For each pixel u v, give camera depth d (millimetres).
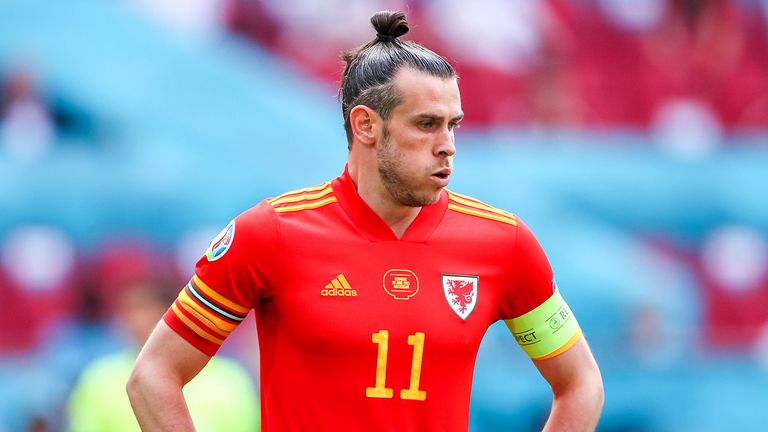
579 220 33688
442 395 10719
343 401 10523
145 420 10719
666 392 28531
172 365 10805
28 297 29875
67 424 25734
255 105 34312
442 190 11320
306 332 10531
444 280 10828
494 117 38719
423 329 10633
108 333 28500
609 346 29234
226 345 27000
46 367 26703
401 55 10688
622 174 34312
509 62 39469
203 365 10953
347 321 10531
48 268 30031
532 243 11242
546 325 11312
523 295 11242
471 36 39281
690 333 30391
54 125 33344
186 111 33562
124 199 31031
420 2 39094
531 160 34125
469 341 10828
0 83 33438
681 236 34438
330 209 10930
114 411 18266
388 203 10844
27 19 33812
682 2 43094
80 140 33250
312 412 10570
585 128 40156
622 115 41031
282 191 32500
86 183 30953
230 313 10781
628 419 28125
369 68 10805
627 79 41500
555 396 11555
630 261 33125
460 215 11156
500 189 33281
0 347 29344
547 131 38750
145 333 18391
